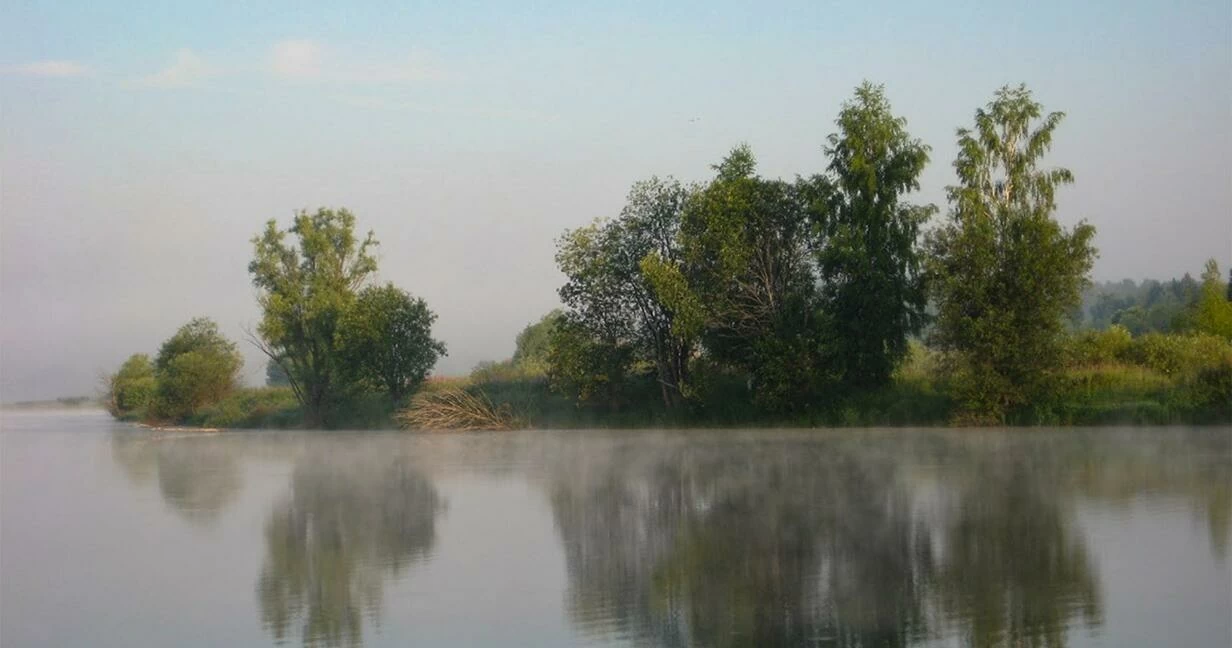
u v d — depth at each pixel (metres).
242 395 79.94
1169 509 21.30
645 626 13.34
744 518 21.55
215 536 21.41
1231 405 43.09
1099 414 44.47
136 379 101.00
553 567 17.17
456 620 13.96
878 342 48.91
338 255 67.75
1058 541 18.09
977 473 28.36
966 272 45.72
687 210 52.00
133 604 15.44
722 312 50.62
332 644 13.09
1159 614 13.30
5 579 17.38
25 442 59.78
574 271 54.25
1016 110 47.59
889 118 49.28
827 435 44.59
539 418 58.56
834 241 48.06
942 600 14.23
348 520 23.09
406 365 63.53
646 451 39.59
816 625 13.18
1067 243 45.06
